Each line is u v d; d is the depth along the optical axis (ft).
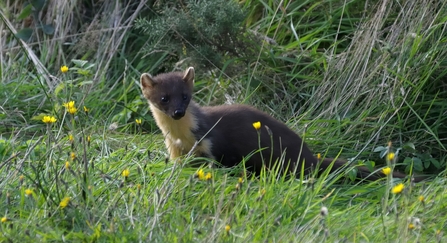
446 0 38.73
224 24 41.81
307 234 24.64
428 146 37.19
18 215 26.50
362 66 39.52
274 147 34.65
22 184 27.45
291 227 25.80
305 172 34.19
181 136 34.53
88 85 44.62
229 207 27.04
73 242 23.91
